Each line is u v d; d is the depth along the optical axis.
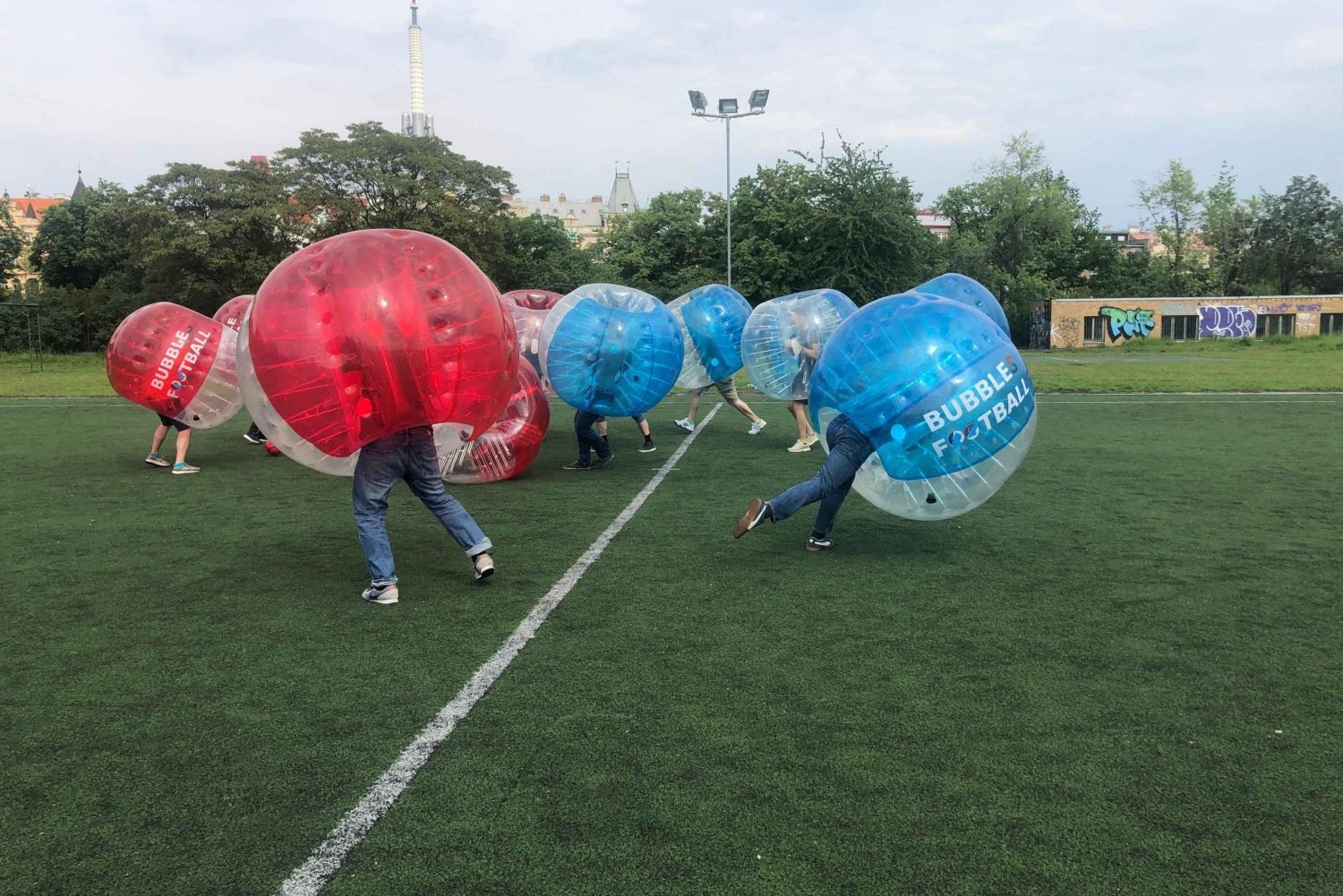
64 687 3.68
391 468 4.75
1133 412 14.15
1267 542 6.05
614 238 53.25
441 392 4.59
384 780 2.90
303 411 4.47
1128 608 4.66
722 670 3.83
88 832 2.61
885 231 37.50
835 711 3.42
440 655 4.02
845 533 6.38
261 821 2.66
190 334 8.91
